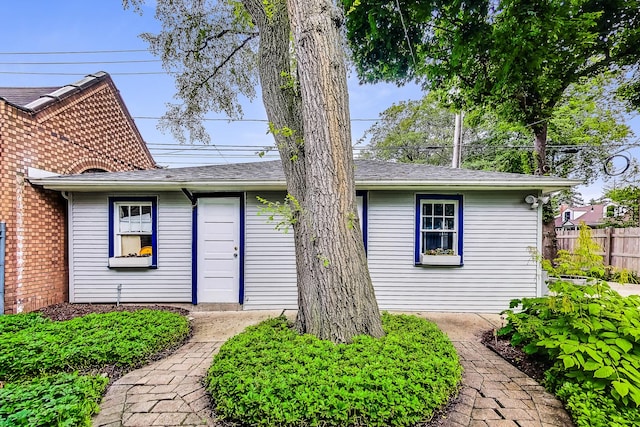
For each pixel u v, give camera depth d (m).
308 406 2.09
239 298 5.72
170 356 3.52
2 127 5.02
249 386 2.25
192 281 5.78
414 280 5.65
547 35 5.55
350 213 3.04
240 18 6.21
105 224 5.89
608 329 2.85
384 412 2.09
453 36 6.42
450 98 9.34
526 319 3.56
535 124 8.43
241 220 5.76
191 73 7.04
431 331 3.38
